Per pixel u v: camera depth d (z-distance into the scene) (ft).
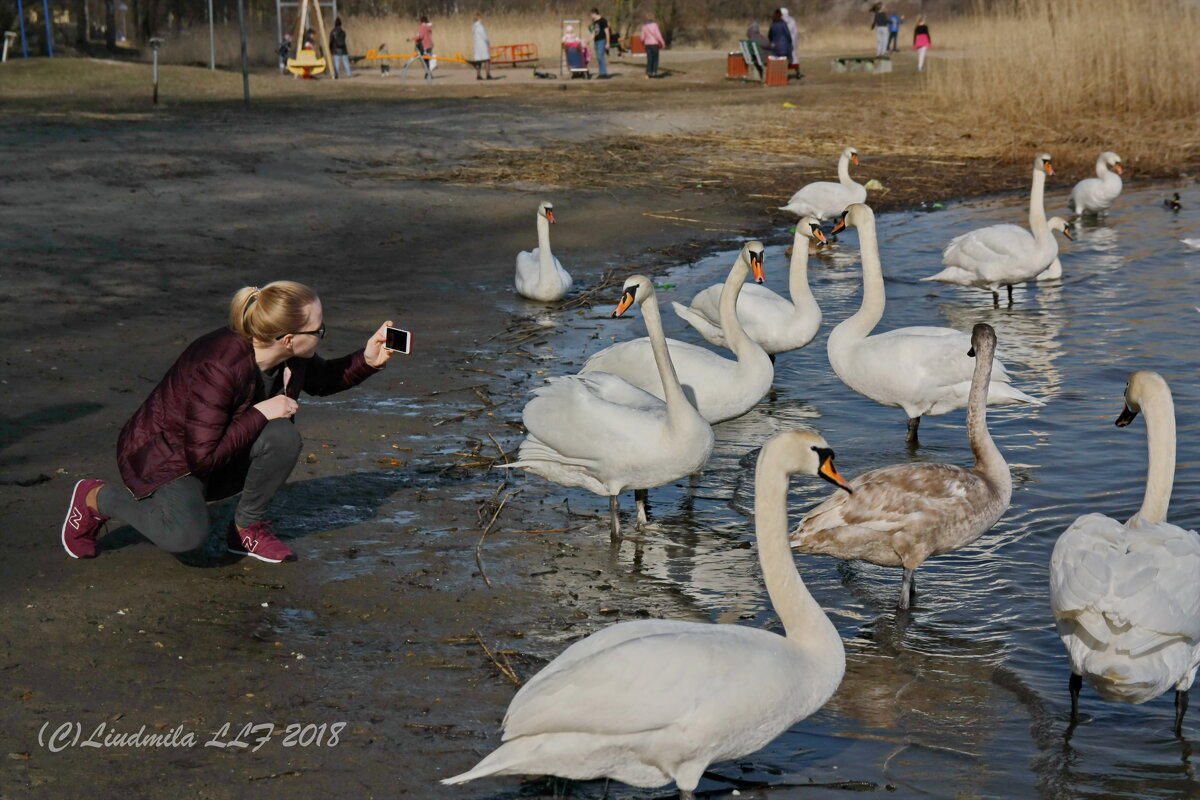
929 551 20.30
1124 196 65.77
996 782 15.43
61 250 44.32
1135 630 14.99
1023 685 17.94
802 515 24.41
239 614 19.15
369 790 14.71
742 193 63.62
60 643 17.87
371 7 189.47
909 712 17.19
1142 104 84.94
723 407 27.48
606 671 13.46
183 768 14.97
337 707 16.55
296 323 18.93
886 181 68.59
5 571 20.10
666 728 13.61
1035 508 24.39
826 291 44.86
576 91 112.27
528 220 54.90
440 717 16.42
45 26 142.92
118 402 28.66
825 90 110.73
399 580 20.71
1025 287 44.96
